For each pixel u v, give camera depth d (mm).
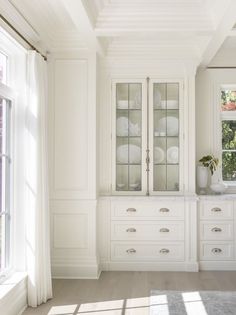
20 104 3955
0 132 3740
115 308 3738
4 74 3857
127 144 5340
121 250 5141
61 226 4879
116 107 5348
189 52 5207
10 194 3891
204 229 5172
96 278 4770
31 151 3832
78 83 4898
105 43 4945
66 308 3742
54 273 4832
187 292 4215
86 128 4887
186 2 3908
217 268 5152
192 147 5285
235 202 5152
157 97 5352
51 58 4914
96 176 4918
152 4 3949
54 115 4898
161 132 5340
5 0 3205
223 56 5590
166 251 5109
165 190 5301
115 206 5137
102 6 3939
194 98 5289
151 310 3680
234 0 3281
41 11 4004
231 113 5770
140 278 4766
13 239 3889
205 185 5438
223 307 3758
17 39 3578
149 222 5133
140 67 5305
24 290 3758
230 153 5766
